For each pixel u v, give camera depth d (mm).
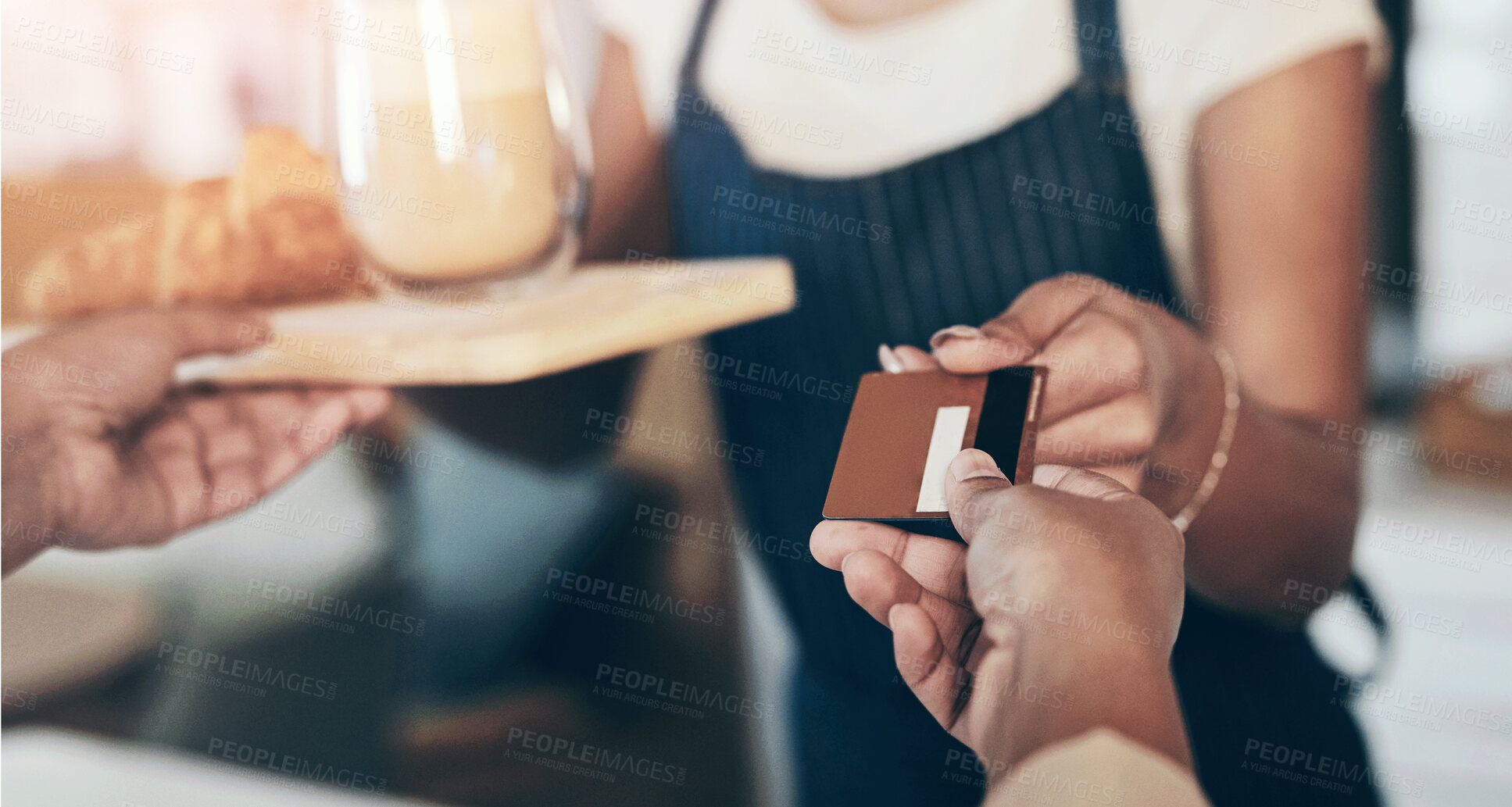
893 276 721
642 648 749
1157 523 550
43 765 715
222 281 701
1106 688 528
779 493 742
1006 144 703
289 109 848
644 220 830
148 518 673
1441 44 731
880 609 563
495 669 742
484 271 618
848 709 710
